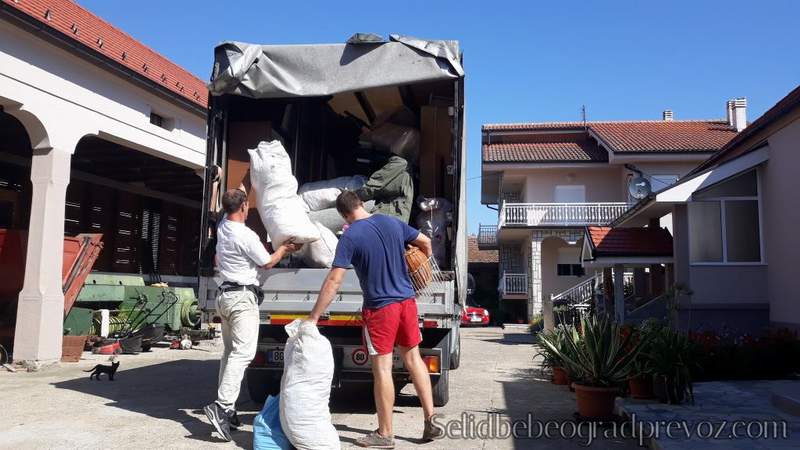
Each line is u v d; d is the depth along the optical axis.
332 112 8.16
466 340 18.00
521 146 29.69
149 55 14.36
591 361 6.18
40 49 10.30
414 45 6.44
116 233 17.09
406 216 6.68
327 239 6.33
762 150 12.82
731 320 12.82
